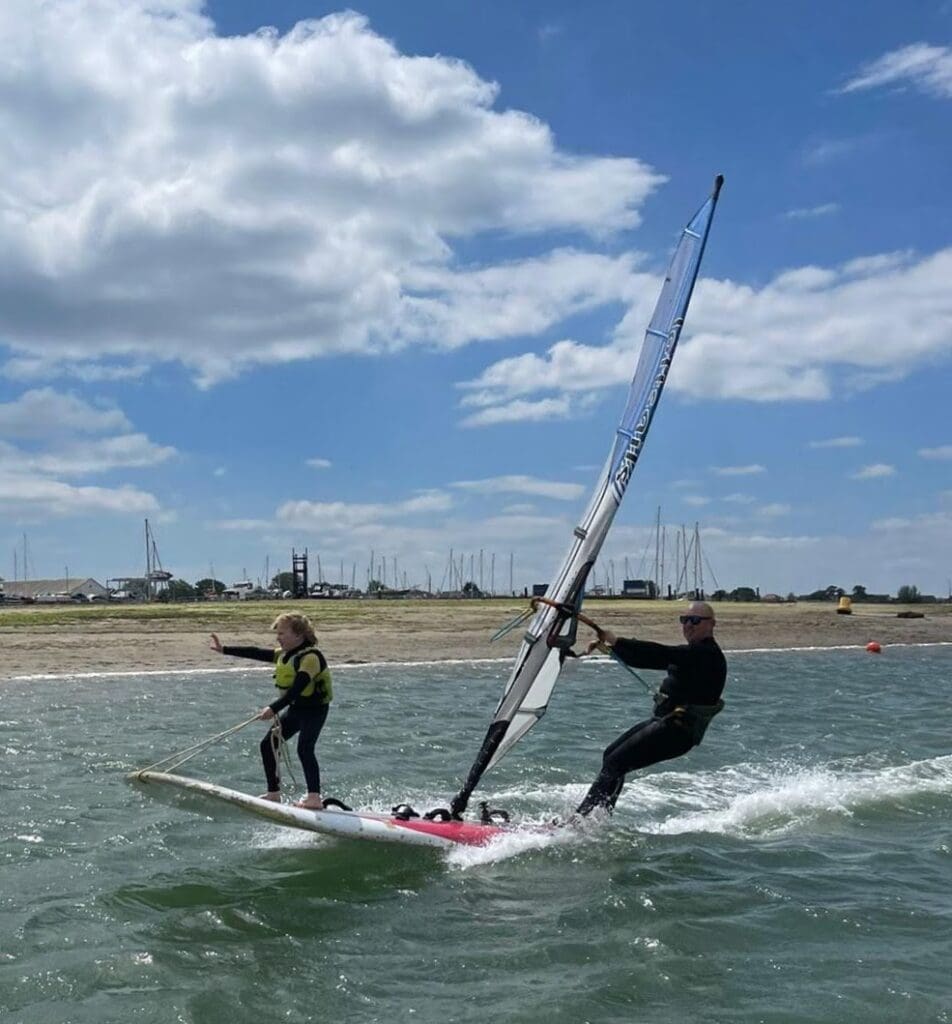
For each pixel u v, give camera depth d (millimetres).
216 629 32750
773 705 19344
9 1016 5633
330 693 8961
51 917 7094
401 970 6453
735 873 8555
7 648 26125
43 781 11211
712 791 11734
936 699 20828
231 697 18656
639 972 6449
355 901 7656
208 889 7781
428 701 18750
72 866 8227
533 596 9914
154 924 7035
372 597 98000
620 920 7379
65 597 99500
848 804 11102
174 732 14562
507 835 9203
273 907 7457
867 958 6805
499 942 6938
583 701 19500
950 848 9500
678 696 9320
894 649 36281
